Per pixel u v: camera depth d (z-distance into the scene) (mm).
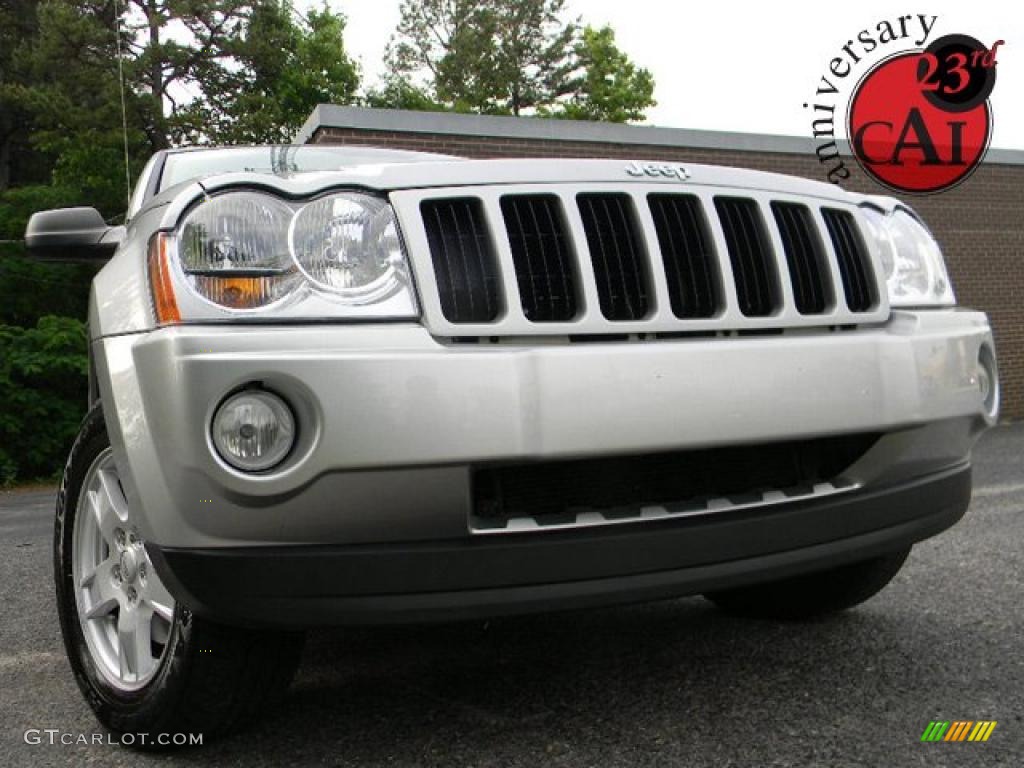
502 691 2420
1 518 7668
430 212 1972
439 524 1828
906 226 2570
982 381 2521
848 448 2246
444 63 47000
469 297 1936
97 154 25672
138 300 1944
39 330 13547
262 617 1812
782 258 2201
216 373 1735
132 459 1886
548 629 3020
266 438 1756
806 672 2449
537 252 2002
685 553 1955
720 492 2080
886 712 2141
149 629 2170
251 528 1780
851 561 2217
